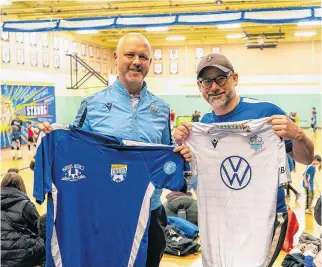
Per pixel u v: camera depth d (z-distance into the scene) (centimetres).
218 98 231
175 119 2264
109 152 249
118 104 256
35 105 1558
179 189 244
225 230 243
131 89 257
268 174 233
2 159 1293
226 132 240
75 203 248
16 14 1390
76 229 248
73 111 1891
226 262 241
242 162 238
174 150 241
